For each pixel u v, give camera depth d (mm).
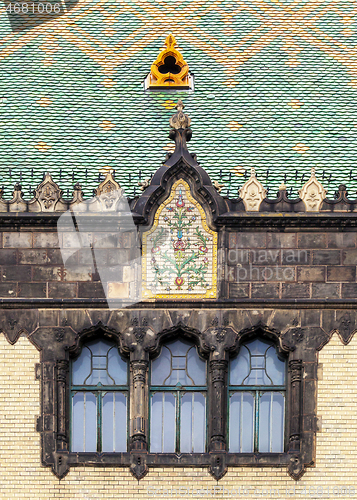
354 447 63562
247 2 88750
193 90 80375
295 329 65250
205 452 64438
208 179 66750
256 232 66438
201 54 84125
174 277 65875
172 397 65312
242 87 80688
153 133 76562
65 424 64250
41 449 63438
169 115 78188
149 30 86562
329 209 66438
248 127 76875
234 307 65500
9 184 71750
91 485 63094
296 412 64125
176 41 85375
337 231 66438
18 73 82000
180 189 66688
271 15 87688
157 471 63344
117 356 66000
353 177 72312
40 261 66062
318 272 66000
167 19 87438
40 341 65125
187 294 65688
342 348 65062
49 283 65875
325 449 63562
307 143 75562
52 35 85750
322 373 64688
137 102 79375
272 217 66062
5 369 64688
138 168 73500
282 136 76062
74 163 73750
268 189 68688
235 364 65812
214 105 78938
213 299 65500
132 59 83812
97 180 72000
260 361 65812
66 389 65000
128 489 63062
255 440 64750
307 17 87562
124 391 65438
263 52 84250
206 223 66438
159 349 65688
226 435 64500
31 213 66188
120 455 63406
